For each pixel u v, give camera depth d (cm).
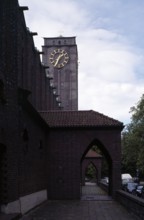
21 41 2872
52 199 3684
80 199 3681
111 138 3784
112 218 2231
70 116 3941
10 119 2036
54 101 6250
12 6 2142
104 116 3944
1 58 1905
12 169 2078
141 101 6931
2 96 1888
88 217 2278
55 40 11006
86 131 3784
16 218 1864
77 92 10944
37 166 3116
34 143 2944
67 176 3722
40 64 4334
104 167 9381
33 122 2870
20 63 2750
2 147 1966
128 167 9475
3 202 1961
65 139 3766
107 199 3666
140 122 6950
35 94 3916
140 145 7000
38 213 2497
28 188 2655
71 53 10981
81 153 3759
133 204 2300
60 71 10938
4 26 2000
